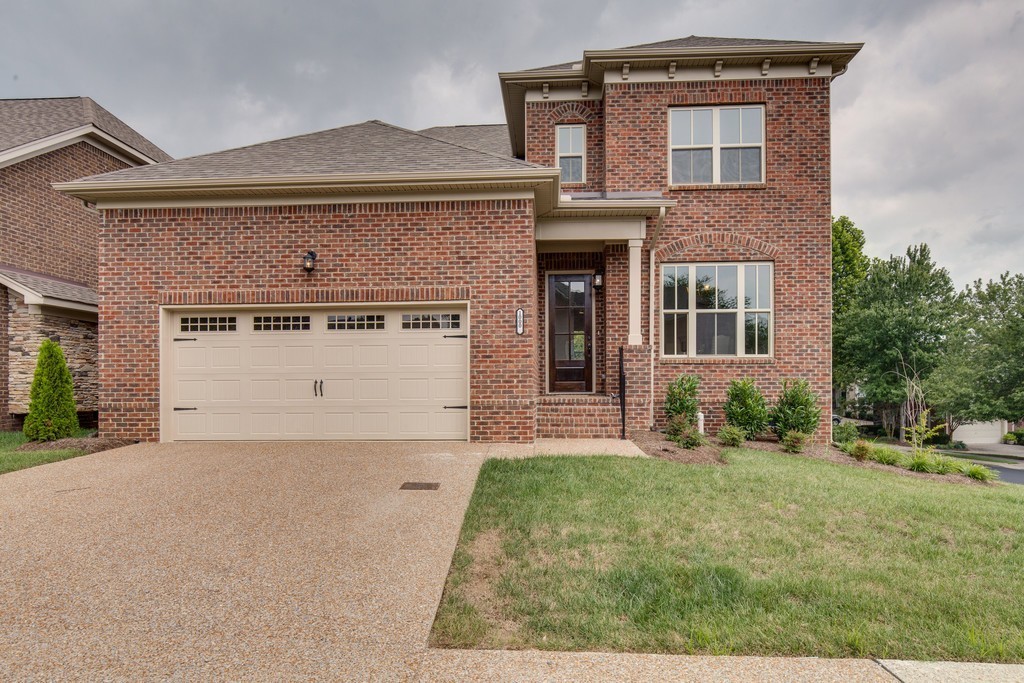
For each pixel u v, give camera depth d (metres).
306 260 8.63
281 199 8.77
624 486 6.01
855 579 3.91
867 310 30.61
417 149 9.66
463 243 8.69
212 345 8.92
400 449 7.99
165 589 3.62
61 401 9.18
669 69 11.41
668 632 3.16
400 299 8.70
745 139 11.51
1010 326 29.30
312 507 5.25
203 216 8.82
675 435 9.22
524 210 8.63
